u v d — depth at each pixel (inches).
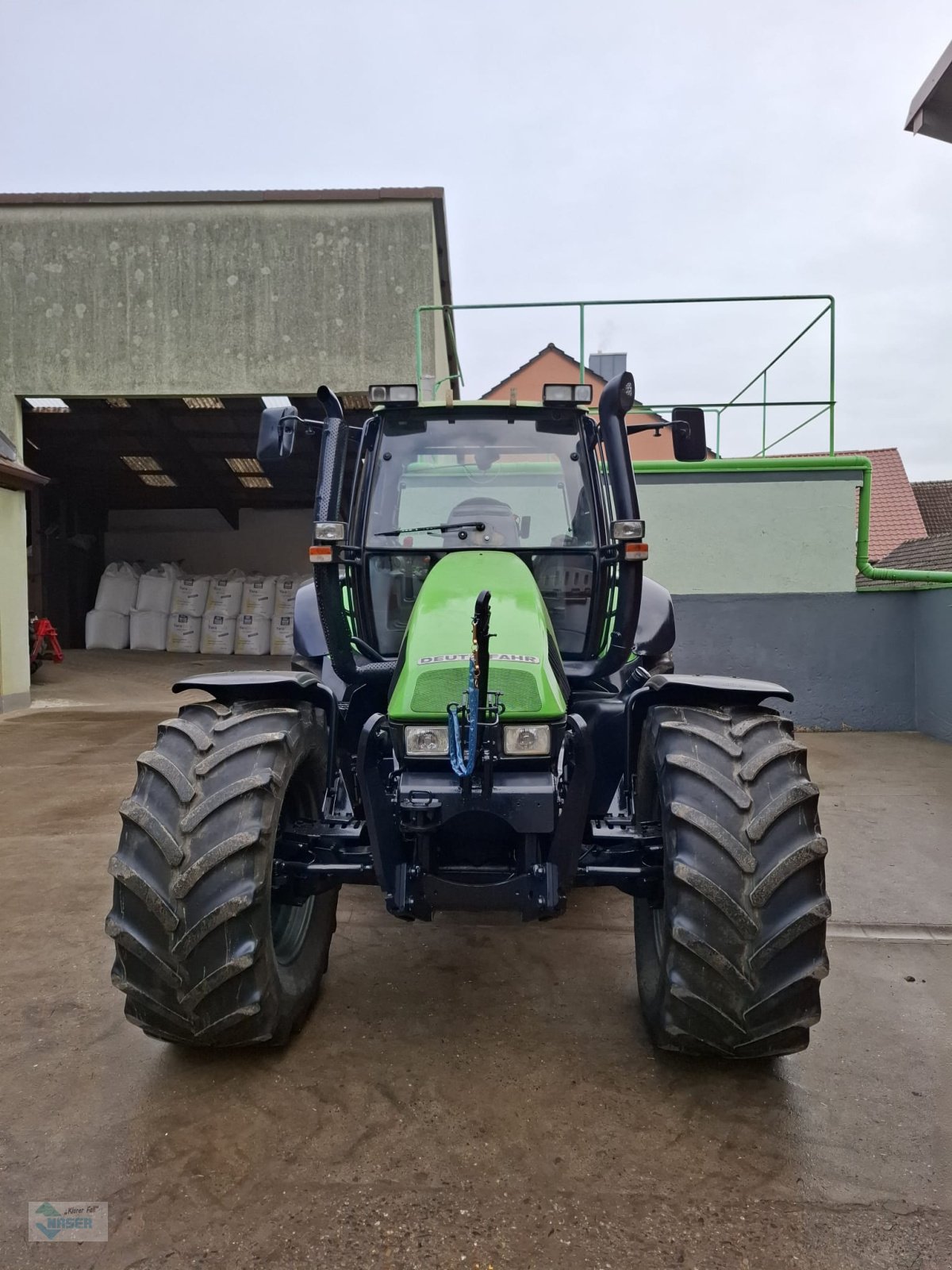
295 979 108.2
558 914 97.7
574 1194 80.7
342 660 118.7
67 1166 84.4
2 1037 108.3
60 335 479.5
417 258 471.2
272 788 94.4
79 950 133.8
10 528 390.3
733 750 96.7
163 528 807.7
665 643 172.4
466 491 136.0
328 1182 82.0
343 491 139.1
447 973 127.6
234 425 602.9
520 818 94.3
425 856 98.0
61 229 476.4
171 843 91.1
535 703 96.3
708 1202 79.8
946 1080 100.7
